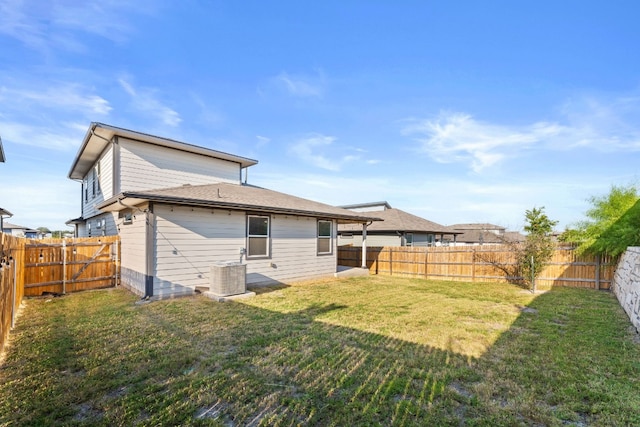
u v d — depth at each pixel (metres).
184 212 8.12
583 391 3.21
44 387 3.26
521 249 10.20
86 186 15.86
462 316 6.23
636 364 3.88
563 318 6.13
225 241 8.93
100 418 2.74
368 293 8.83
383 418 2.74
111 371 3.62
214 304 7.09
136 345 4.45
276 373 3.59
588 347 4.47
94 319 5.82
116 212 10.55
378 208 23.81
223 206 8.38
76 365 3.79
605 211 9.55
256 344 4.52
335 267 12.35
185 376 3.51
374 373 3.59
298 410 2.86
